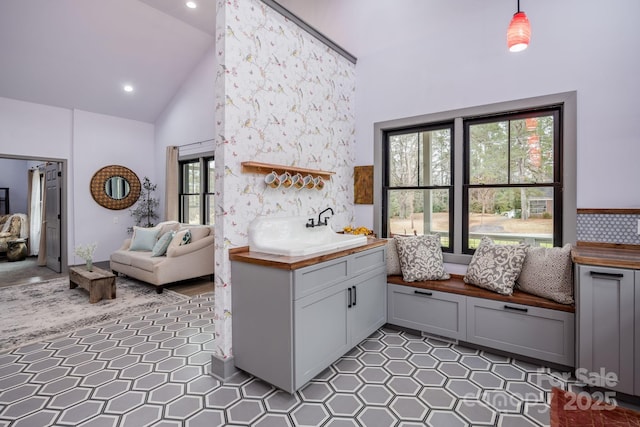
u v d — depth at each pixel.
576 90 2.55
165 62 5.71
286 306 1.95
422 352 2.59
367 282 2.71
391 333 2.97
